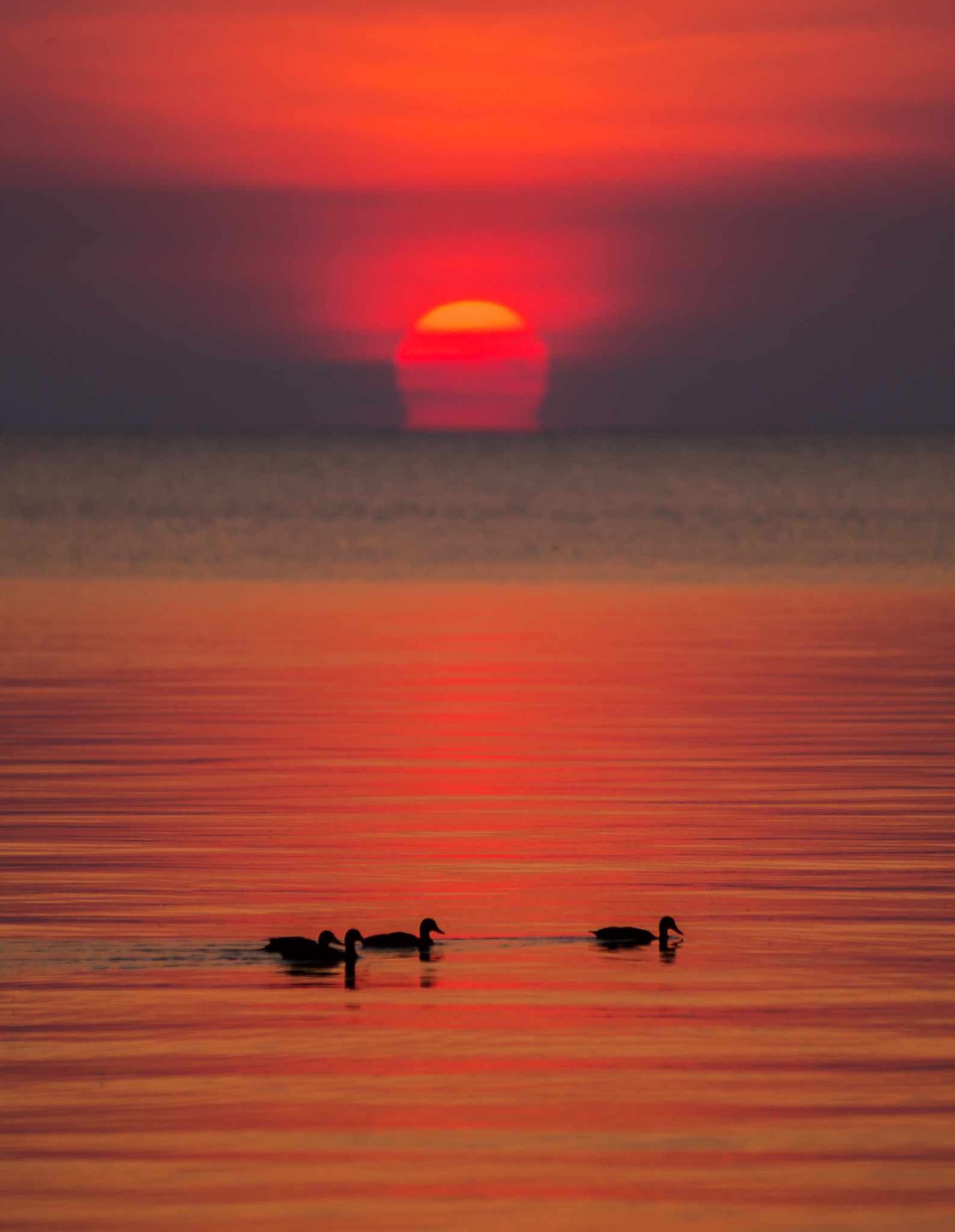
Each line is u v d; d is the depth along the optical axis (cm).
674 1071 4441
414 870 6481
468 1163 3909
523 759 8656
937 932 5666
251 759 8612
